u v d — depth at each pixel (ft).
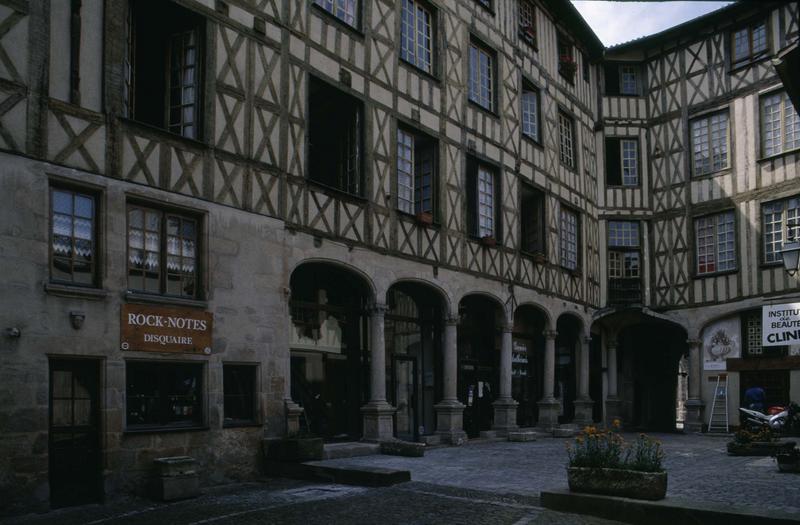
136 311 24.54
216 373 27.14
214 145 27.86
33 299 21.76
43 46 22.66
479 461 32.27
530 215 53.21
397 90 37.99
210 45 28.07
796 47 23.81
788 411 47.70
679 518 18.90
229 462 27.25
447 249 40.96
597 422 59.36
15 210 21.56
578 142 58.95
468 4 45.03
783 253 34.86
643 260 61.16
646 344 66.23
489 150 45.80
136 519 20.36
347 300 35.86
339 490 24.66
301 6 32.27
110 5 24.67
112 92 24.50
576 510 20.75
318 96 35.12
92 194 23.97
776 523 17.46
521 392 50.31
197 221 27.40
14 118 21.74
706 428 55.62
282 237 30.37
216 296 27.43
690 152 59.36
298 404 32.32
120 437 23.66
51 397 22.29
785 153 52.60
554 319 52.16
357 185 35.14
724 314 55.31
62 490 22.29
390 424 35.09
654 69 62.49
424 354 41.32
